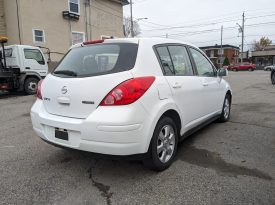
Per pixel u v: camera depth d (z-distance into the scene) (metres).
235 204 2.80
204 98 4.67
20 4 16.47
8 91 12.48
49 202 2.91
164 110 3.41
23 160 4.06
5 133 5.57
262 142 4.70
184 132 4.12
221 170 3.59
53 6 18.47
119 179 3.40
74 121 3.18
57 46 18.94
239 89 13.51
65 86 3.32
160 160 3.50
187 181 3.30
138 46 3.44
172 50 4.03
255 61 69.12
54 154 4.29
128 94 3.00
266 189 3.08
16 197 3.02
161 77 3.51
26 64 11.92
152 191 3.10
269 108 7.82
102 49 3.56
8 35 17.47
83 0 20.78
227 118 6.18
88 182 3.34
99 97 3.05
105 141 2.98
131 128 2.99
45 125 3.55
